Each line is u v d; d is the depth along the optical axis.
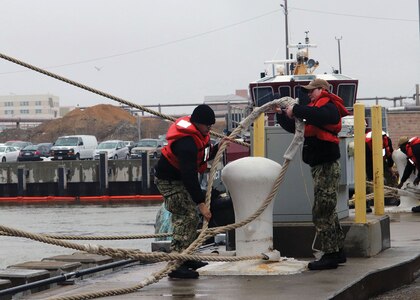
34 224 41.62
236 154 23.81
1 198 65.44
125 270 10.60
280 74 31.67
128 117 126.81
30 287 9.66
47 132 126.44
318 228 9.39
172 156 8.84
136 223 40.75
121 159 68.94
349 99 30.20
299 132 9.17
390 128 53.22
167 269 8.44
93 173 64.50
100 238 10.11
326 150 9.20
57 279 10.03
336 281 8.54
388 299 9.17
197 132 8.69
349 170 13.06
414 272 10.60
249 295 7.80
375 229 10.74
